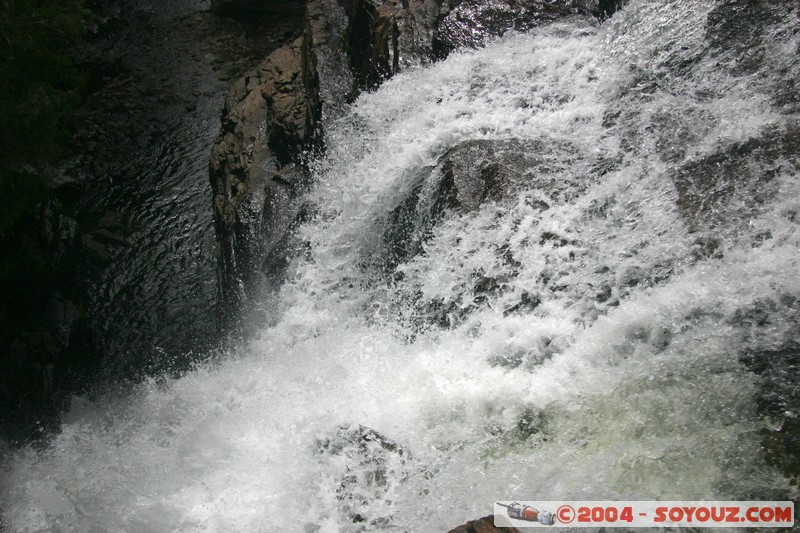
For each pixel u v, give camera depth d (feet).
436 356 17.42
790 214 15.57
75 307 28.94
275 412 18.78
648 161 18.48
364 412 17.01
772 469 12.56
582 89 21.90
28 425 25.90
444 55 24.95
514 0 25.55
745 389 13.53
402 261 20.90
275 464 16.85
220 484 17.08
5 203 28.32
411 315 19.31
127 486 19.03
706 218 16.46
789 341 13.79
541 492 13.66
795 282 14.44
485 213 18.86
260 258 24.81
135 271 29.73
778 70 18.45
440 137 21.59
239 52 40.65
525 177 19.17
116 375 26.63
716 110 18.56
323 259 22.94
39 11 29.30
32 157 28.02
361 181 23.12
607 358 15.24
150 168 34.09
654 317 15.16
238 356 22.81
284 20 42.70
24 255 30.35
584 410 14.66
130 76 38.86
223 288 26.22
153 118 36.70
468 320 17.66
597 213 18.06
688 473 12.96
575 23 24.41
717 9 20.52
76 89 32.22
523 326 16.63
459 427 15.57
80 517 18.81
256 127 29.22
